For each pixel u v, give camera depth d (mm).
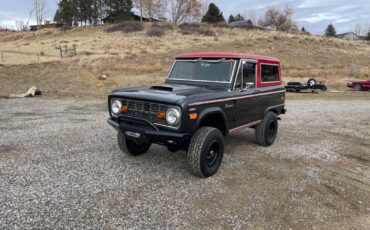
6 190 4383
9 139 7168
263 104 6484
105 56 28703
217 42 43344
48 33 59875
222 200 4250
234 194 4449
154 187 4590
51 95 16656
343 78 28469
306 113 12211
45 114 10750
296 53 40812
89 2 76000
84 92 17875
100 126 8734
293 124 9852
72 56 29094
